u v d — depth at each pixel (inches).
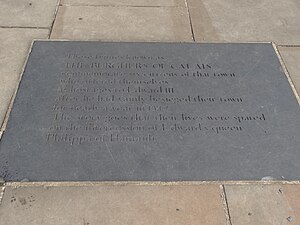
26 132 36.2
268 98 40.4
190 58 44.6
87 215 30.9
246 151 35.4
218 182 33.3
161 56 44.6
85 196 32.0
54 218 30.6
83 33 48.3
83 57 44.0
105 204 31.6
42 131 36.2
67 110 38.1
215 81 41.8
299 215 31.5
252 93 40.8
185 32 49.1
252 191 32.9
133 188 32.6
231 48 46.4
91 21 50.3
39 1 53.5
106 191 32.4
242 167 34.3
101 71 42.3
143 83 41.0
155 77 41.8
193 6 53.7
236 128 37.3
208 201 32.1
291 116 38.7
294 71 44.2
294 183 33.5
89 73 42.0
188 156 34.8
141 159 34.4
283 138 36.7
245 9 53.4
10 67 43.4
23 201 31.6
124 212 31.2
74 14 51.4
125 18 51.1
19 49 45.8
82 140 35.6
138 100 39.2
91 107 38.4
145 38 47.9
